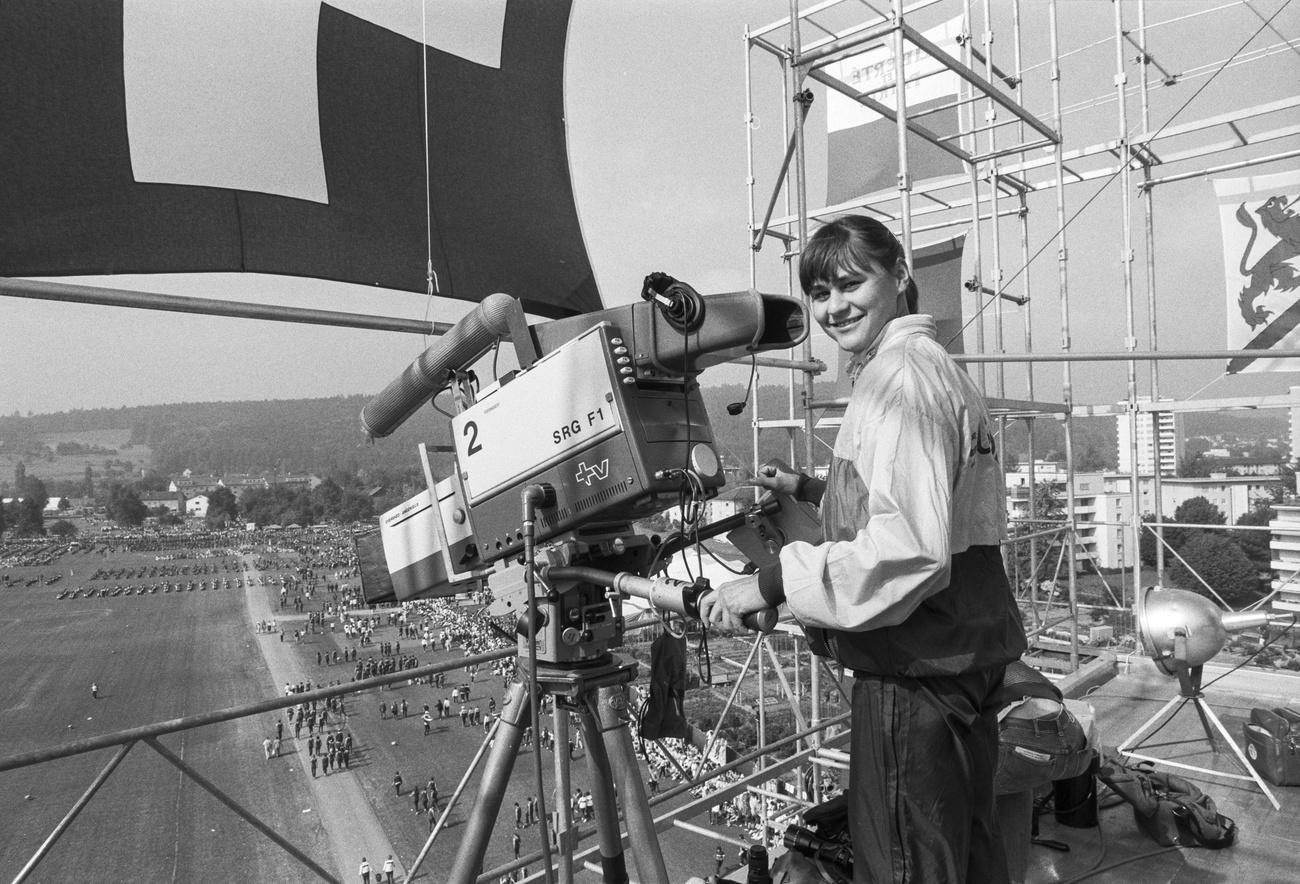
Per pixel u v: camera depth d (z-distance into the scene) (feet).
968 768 3.67
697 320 4.23
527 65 11.84
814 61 14.47
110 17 7.49
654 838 5.03
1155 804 9.07
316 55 9.27
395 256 10.02
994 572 3.82
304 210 9.11
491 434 4.94
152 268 7.76
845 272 3.99
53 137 7.11
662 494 4.33
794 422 19.62
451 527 5.31
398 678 7.39
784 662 37.19
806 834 5.59
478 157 11.15
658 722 4.96
